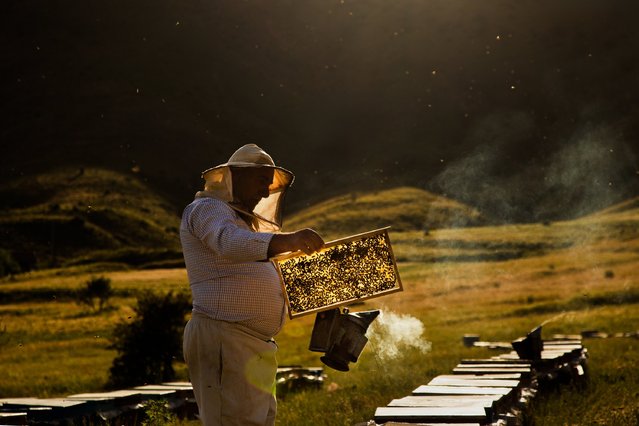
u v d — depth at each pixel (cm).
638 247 7262
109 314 4469
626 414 754
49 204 13462
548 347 1146
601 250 7394
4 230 11350
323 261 400
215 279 376
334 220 12875
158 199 15650
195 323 380
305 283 401
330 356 409
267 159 399
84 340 3031
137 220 12912
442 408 548
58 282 6744
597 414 774
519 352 963
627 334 2123
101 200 14275
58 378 1644
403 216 13075
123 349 1488
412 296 4762
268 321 383
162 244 12025
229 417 374
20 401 754
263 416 379
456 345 2069
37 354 2594
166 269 8444
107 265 8731
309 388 1161
